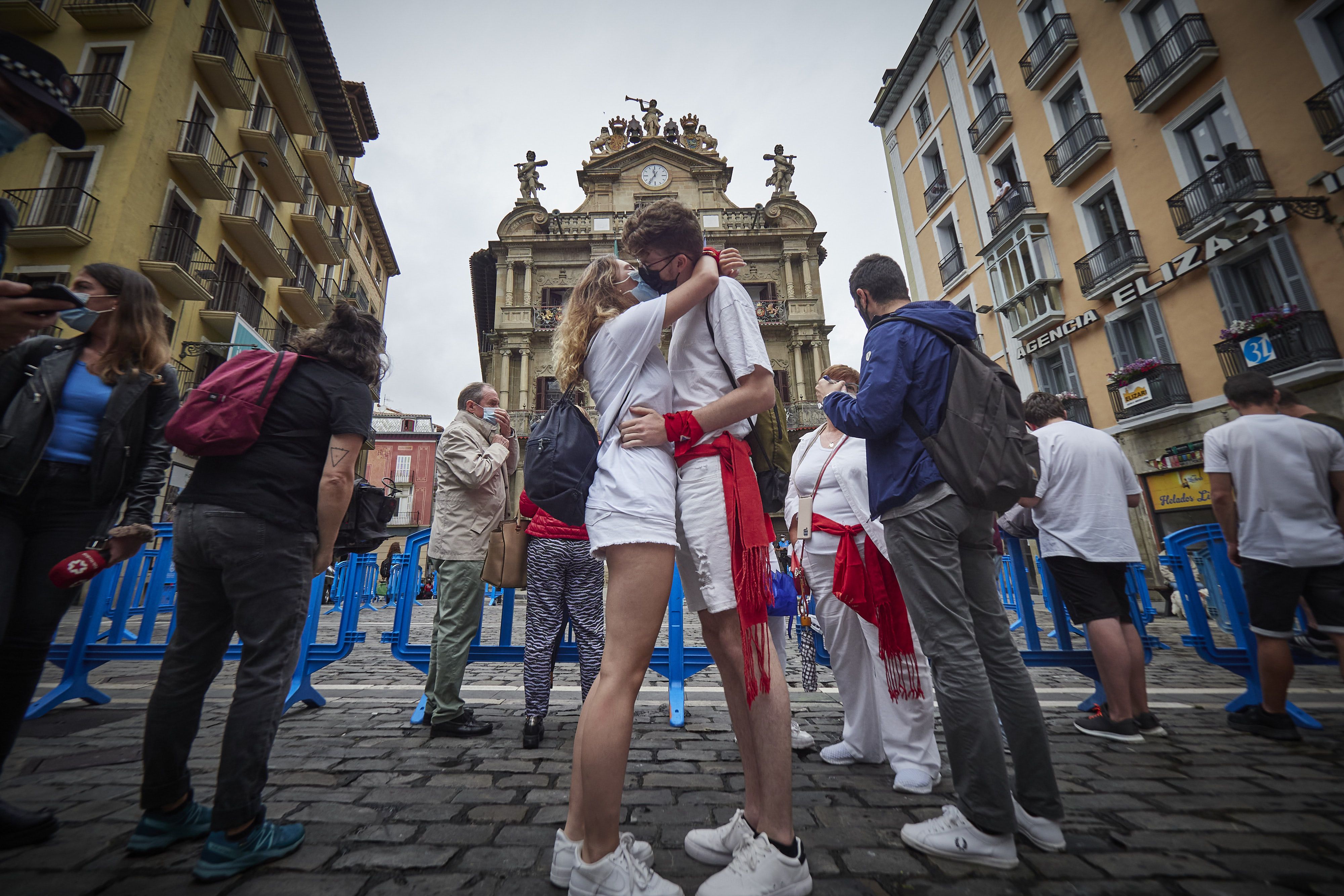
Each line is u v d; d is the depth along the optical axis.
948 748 1.69
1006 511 1.73
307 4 19.14
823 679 4.48
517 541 3.14
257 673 1.57
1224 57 11.80
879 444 1.93
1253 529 2.88
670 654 3.37
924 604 1.76
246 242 17.31
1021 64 16.34
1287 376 10.42
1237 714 3.04
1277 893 1.42
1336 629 2.70
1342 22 10.22
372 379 1.95
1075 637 5.73
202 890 1.39
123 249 12.98
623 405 1.60
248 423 1.61
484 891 1.41
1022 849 1.67
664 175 27.61
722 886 1.35
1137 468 13.59
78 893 1.37
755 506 1.60
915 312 1.94
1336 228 10.09
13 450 1.65
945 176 20.12
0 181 12.84
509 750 2.64
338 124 23.98
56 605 1.72
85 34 13.98
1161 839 1.73
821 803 2.05
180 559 1.61
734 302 1.66
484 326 31.02
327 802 1.97
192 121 14.93
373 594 13.37
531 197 27.38
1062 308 15.69
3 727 1.63
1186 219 12.50
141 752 2.56
